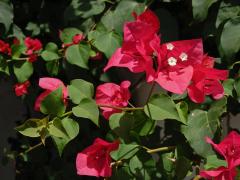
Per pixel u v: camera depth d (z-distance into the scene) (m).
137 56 0.49
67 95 0.54
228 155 0.48
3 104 0.82
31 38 0.74
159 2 0.65
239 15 0.58
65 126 0.51
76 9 0.64
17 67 0.70
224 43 0.55
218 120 0.54
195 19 0.57
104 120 0.67
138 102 0.67
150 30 0.48
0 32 0.71
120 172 0.54
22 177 0.80
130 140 0.54
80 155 0.50
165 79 0.48
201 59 0.48
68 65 0.65
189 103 0.55
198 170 0.54
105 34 0.60
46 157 0.78
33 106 0.77
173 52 0.48
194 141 0.53
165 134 0.60
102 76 0.65
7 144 0.83
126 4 0.61
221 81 0.55
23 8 0.74
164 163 0.55
